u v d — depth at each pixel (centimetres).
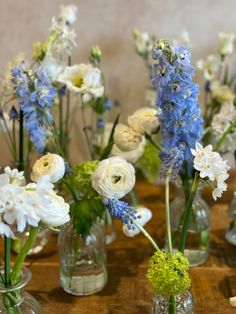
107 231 63
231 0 74
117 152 58
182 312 46
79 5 74
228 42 69
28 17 74
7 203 36
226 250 61
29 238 41
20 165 58
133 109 80
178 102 47
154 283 42
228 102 66
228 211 64
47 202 37
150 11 75
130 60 77
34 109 51
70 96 77
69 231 53
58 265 59
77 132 80
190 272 56
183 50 45
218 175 43
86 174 53
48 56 56
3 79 55
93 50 62
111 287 54
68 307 51
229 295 52
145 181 80
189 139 50
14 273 42
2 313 43
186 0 74
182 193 56
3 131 66
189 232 56
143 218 46
